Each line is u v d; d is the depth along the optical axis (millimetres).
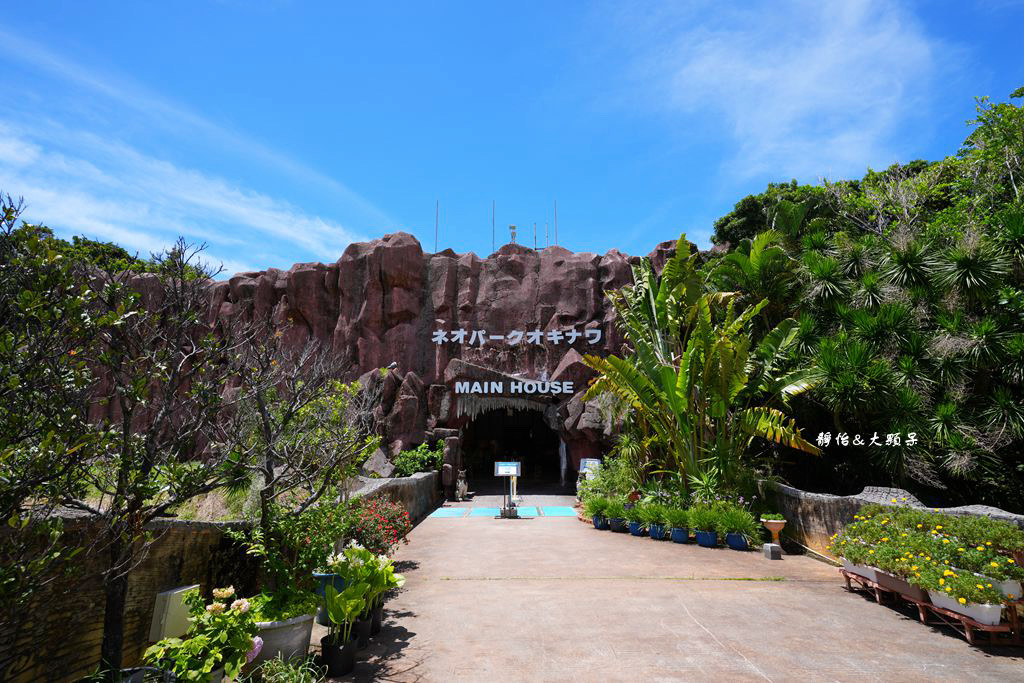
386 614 6699
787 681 4781
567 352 24750
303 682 4227
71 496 3338
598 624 6328
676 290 14484
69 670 3520
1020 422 10797
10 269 2766
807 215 23594
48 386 2881
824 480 15500
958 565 6152
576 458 22641
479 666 5094
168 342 3971
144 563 4277
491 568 9359
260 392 5289
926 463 11391
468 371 23484
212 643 3830
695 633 6023
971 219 15703
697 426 13742
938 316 12219
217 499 11508
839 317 14055
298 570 5668
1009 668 5043
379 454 21344
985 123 18984
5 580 2592
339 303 26125
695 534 12195
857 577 7594
